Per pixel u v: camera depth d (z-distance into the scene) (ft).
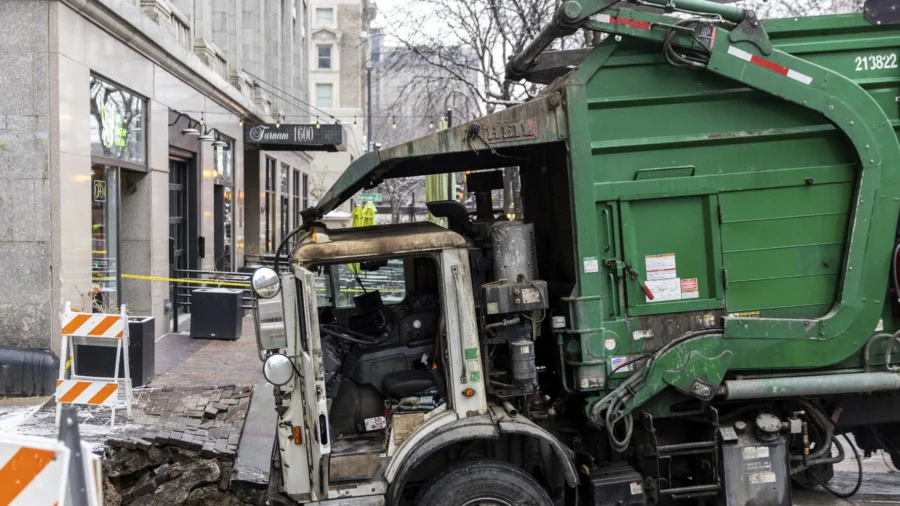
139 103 43.16
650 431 17.70
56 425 24.38
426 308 18.57
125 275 43.37
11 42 31.19
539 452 18.04
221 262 63.67
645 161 17.56
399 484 16.10
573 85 17.39
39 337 31.22
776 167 17.71
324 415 15.98
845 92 17.42
